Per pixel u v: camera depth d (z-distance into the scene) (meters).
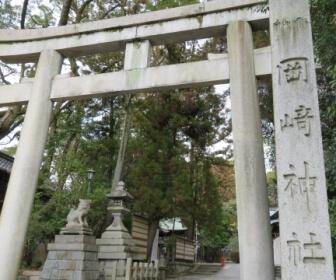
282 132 3.87
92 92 5.76
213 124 15.68
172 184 13.49
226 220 28.28
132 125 16.62
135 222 13.89
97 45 6.10
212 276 17.12
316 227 3.43
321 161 3.64
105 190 12.98
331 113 4.89
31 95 6.01
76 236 9.30
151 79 5.50
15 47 6.50
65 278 8.73
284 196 3.63
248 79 4.88
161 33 5.71
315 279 3.27
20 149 5.65
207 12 5.52
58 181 12.42
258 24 5.29
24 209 5.37
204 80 5.21
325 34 4.60
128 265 9.45
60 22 10.83
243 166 4.43
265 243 4.11
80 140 14.39
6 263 5.09
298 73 4.04
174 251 17.88
